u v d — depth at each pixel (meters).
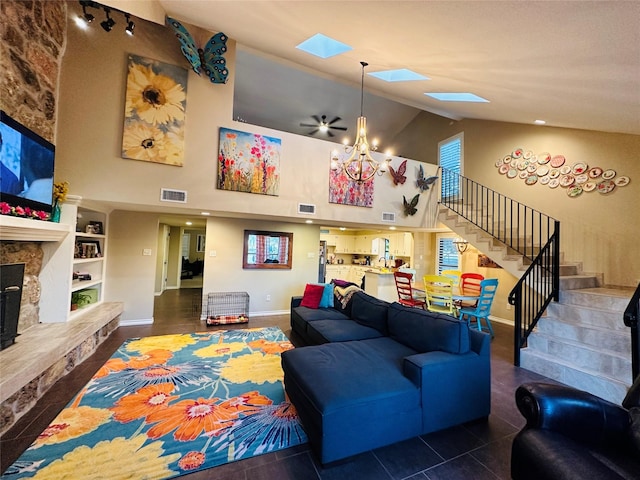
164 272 8.20
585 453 1.26
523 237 5.00
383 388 1.91
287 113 7.63
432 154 7.27
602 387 2.61
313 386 1.91
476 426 2.17
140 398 2.45
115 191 3.31
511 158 5.40
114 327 4.36
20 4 2.59
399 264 7.38
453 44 2.21
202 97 3.72
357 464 1.76
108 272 4.57
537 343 3.29
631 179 3.83
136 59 3.41
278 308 5.84
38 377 2.38
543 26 1.67
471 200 6.13
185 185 3.62
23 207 2.41
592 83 2.28
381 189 5.13
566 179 4.55
